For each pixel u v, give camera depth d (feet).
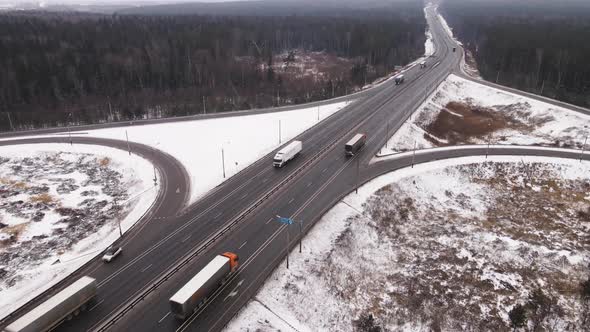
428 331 154.81
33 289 157.58
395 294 172.14
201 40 581.12
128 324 134.72
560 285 178.29
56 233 202.18
